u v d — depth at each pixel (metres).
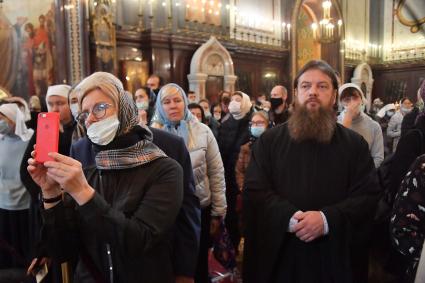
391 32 18.75
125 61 9.30
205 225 2.99
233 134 4.16
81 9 8.20
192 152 2.89
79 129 2.57
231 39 12.28
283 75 14.77
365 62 18.36
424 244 1.41
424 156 1.54
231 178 4.05
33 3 8.25
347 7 17.48
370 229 2.03
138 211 1.40
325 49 16.55
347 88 3.21
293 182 2.04
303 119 2.04
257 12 13.73
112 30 8.83
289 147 2.09
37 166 1.30
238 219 3.92
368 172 2.03
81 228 1.49
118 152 1.44
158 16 10.24
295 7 14.61
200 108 4.81
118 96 1.42
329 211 1.88
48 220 1.41
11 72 8.40
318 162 2.03
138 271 1.46
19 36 8.31
